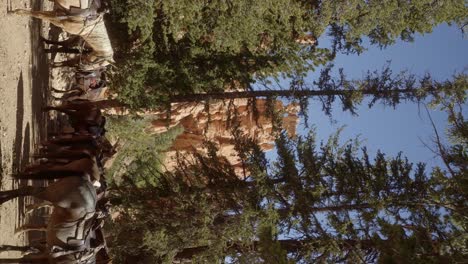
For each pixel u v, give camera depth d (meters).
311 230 20.09
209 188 21.38
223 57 25.31
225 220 21.19
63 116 23.03
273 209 20.30
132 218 22.95
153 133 35.41
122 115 31.67
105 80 23.91
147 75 24.39
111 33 23.97
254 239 21.00
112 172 31.16
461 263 13.52
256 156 21.89
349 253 19.47
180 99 25.72
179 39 25.12
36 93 18.89
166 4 22.56
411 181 20.36
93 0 18.50
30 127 17.61
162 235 20.89
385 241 14.05
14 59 15.84
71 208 13.41
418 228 16.36
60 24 18.03
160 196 21.78
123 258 22.73
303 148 21.55
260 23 24.53
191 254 22.31
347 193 20.58
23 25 17.09
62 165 14.24
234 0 23.16
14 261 13.41
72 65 22.00
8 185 14.50
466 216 15.25
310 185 21.03
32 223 16.61
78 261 13.57
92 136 16.28
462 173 15.26
